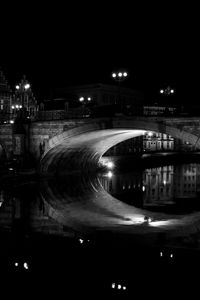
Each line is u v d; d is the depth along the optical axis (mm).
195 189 50938
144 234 24438
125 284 15383
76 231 25141
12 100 89375
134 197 43438
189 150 121625
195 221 29391
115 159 75188
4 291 14961
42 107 80688
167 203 39469
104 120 44625
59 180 53312
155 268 17516
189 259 18812
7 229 25391
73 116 49875
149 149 122812
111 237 23484
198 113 41188
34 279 15891
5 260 18500
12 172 46875
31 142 50562
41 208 33656
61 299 14297
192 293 14641
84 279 16078
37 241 22203
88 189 47656
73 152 55000
